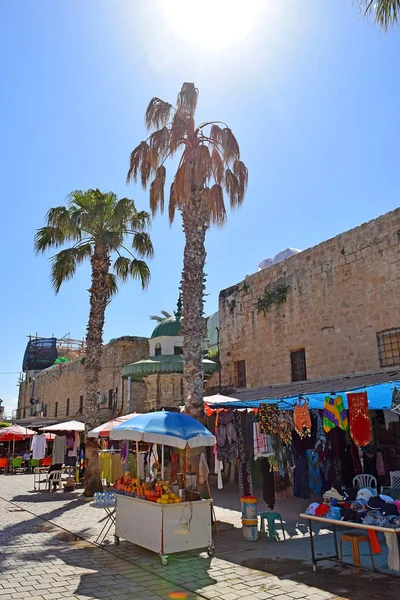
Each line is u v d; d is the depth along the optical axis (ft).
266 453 32.48
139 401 93.56
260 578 22.07
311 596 19.42
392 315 45.57
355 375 47.65
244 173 43.09
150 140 41.45
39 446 70.49
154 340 80.59
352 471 39.55
